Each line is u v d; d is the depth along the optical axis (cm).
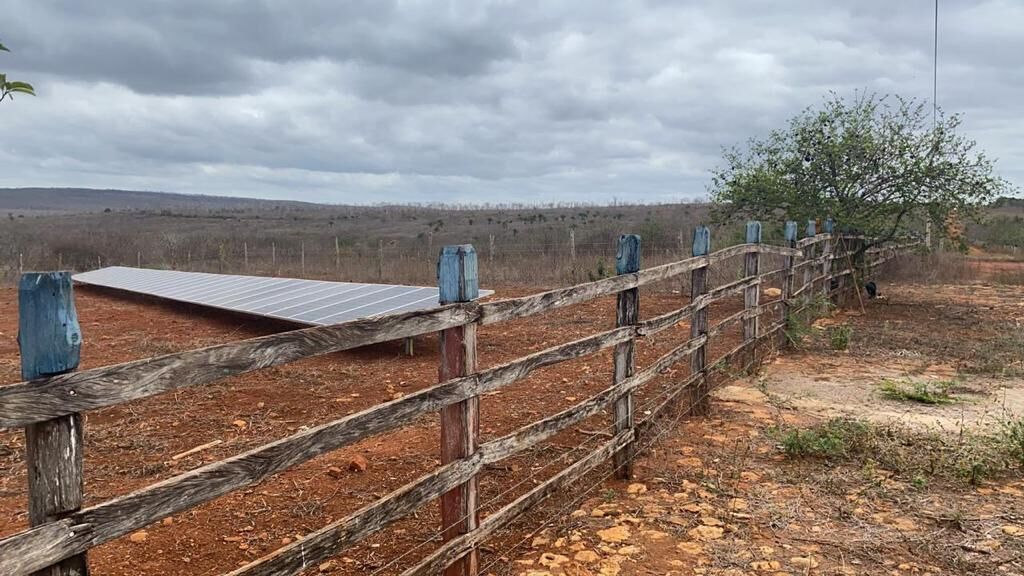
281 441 222
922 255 1738
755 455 514
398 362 837
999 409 616
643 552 369
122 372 175
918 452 500
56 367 161
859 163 1204
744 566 352
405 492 274
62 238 3441
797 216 1245
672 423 571
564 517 414
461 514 315
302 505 429
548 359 370
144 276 1938
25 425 155
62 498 164
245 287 1395
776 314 920
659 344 900
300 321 917
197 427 595
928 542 372
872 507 418
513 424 584
